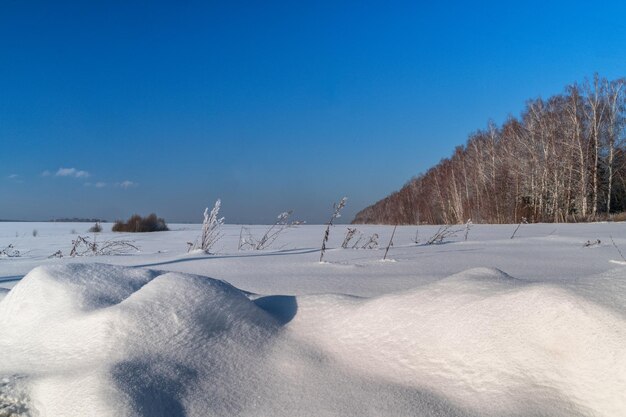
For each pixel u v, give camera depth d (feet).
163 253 29.66
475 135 123.24
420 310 7.79
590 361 5.90
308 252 27.12
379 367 7.20
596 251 24.08
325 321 8.54
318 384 7.00
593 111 90.84
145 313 8.06
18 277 20.74
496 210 102.42
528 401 5.89
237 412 6.50
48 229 118.83
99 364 7.19
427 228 68.90
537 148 100.01
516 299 7.02
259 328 8.42
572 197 95.14
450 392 6.40
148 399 6.34
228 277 17.43
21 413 6.67
